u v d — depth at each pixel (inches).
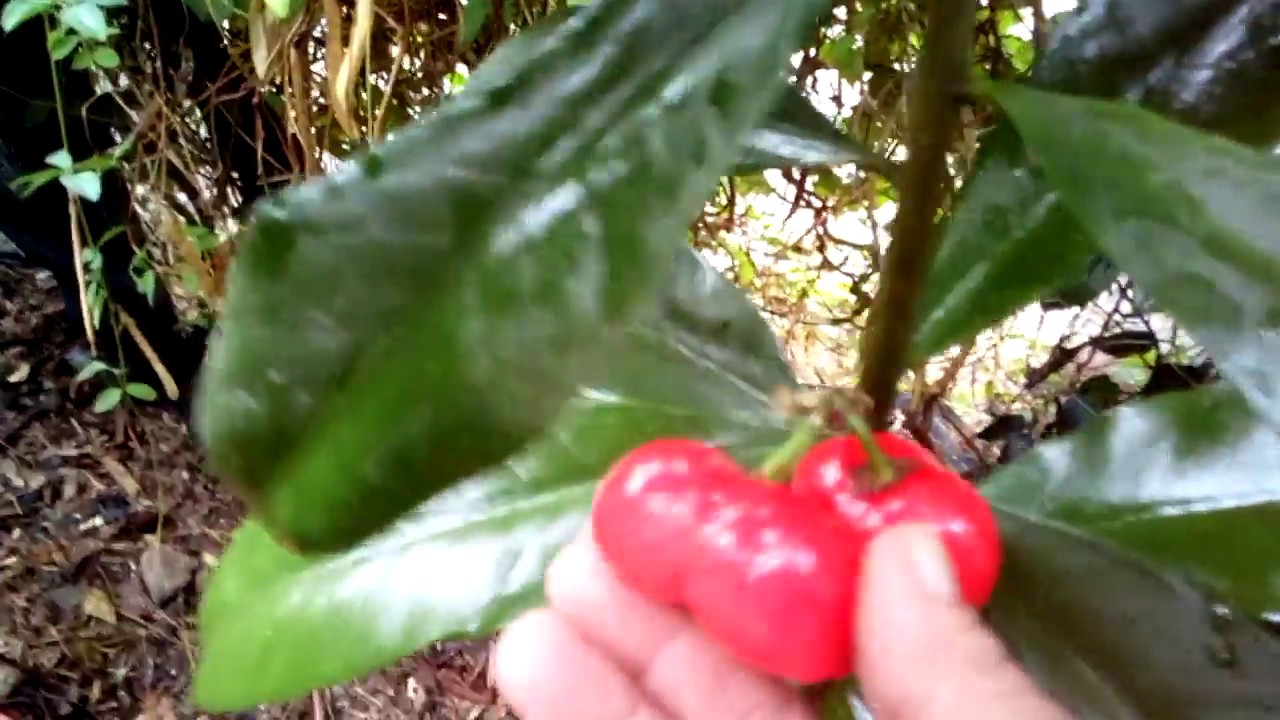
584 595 8.0
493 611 8.2
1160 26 7.5
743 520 5.5
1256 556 6.9
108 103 18.9
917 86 6.1
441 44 13.0
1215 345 4.8
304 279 4.4
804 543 5.4
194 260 16.4
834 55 12.2
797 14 4.8
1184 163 5.0
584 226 4.7
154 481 22.7
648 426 8.3
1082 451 7.6
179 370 23.0
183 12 16.4
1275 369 4.7
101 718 19.3
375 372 4.5
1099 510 7.3
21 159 19.6
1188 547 7.0
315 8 12.1
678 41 4.9
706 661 8.0
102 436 23.2
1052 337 16.6
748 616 5.4
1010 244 7.7
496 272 4.6
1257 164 4.8
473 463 4.6
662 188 4.7
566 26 4.9
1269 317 4.7
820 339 16.6
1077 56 7.6
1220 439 7.2
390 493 4.6
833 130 7.1
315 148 13.6
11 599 20.7
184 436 23.4
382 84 13.4
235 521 22.2
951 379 13.6
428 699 18.8
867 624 5.4
